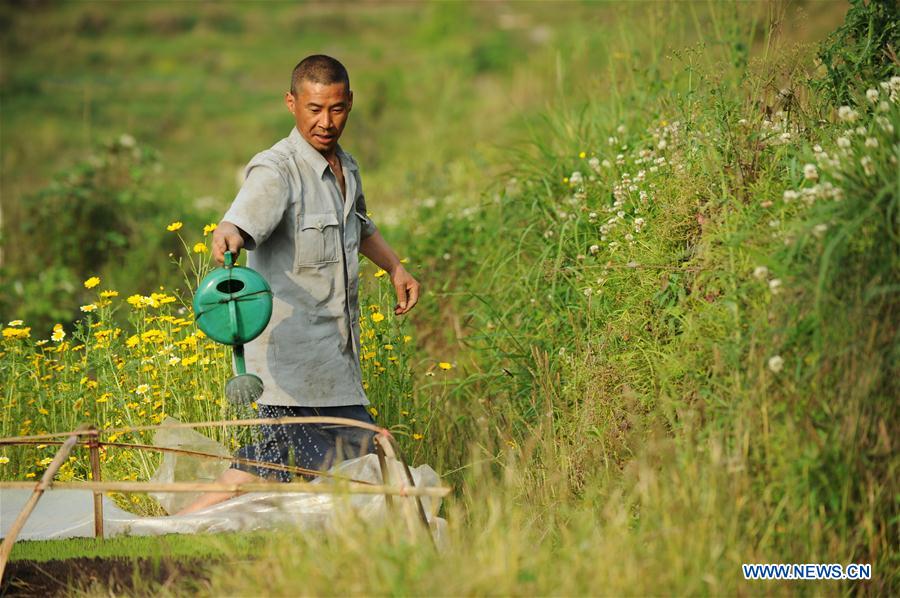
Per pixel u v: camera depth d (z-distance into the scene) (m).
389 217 39.28
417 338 25.62
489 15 148.50
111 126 88.50
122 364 20.69
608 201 22.06
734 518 13.55
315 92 16.56
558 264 20.67
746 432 14.20
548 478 16.77
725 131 18.91
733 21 26.70
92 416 20.42
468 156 47.06
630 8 29.39
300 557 13.02
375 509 15.18
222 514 15.95
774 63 20.72
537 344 20.80
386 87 81.56
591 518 13.98
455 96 78.88
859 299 14.09
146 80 118.00
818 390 14.25
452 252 28.22
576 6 148.00
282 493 15.82
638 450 16.14
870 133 16.27
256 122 92.25
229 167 73.81
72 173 40.94
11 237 39.00
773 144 18.39
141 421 19.62
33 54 130.25
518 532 13.80
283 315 16.77
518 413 20.09
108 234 38.16
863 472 13.95
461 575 12.12
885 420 14.13
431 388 22.66
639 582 12.53
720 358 15.41
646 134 23.22
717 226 17.25
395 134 73.31
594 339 18.94
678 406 15.92
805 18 22.08
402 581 11.98
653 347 17.58
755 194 17.27
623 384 17.61
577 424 18.16
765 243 15.86
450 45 122.62
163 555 14.30
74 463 19.44
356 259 17.41
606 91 28.59
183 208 41.50
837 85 19.48
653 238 18.75
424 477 15.92
